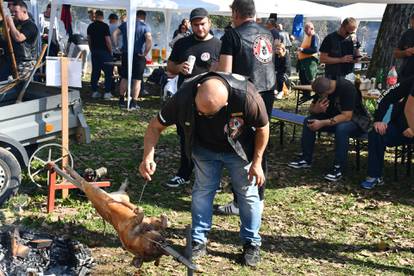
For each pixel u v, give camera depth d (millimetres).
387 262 4926
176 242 5059
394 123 6891
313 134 7586
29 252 4098
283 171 7512
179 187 6613
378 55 11688
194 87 4004
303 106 12836
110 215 3936
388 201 6547
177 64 6328
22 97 6250
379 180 7008
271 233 5445
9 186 5477
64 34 19156
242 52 5086
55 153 7301
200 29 6172
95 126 9773
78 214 5504
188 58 6117
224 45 5125
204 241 4762
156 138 4250
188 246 3496
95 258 4641
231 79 3988
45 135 5832
